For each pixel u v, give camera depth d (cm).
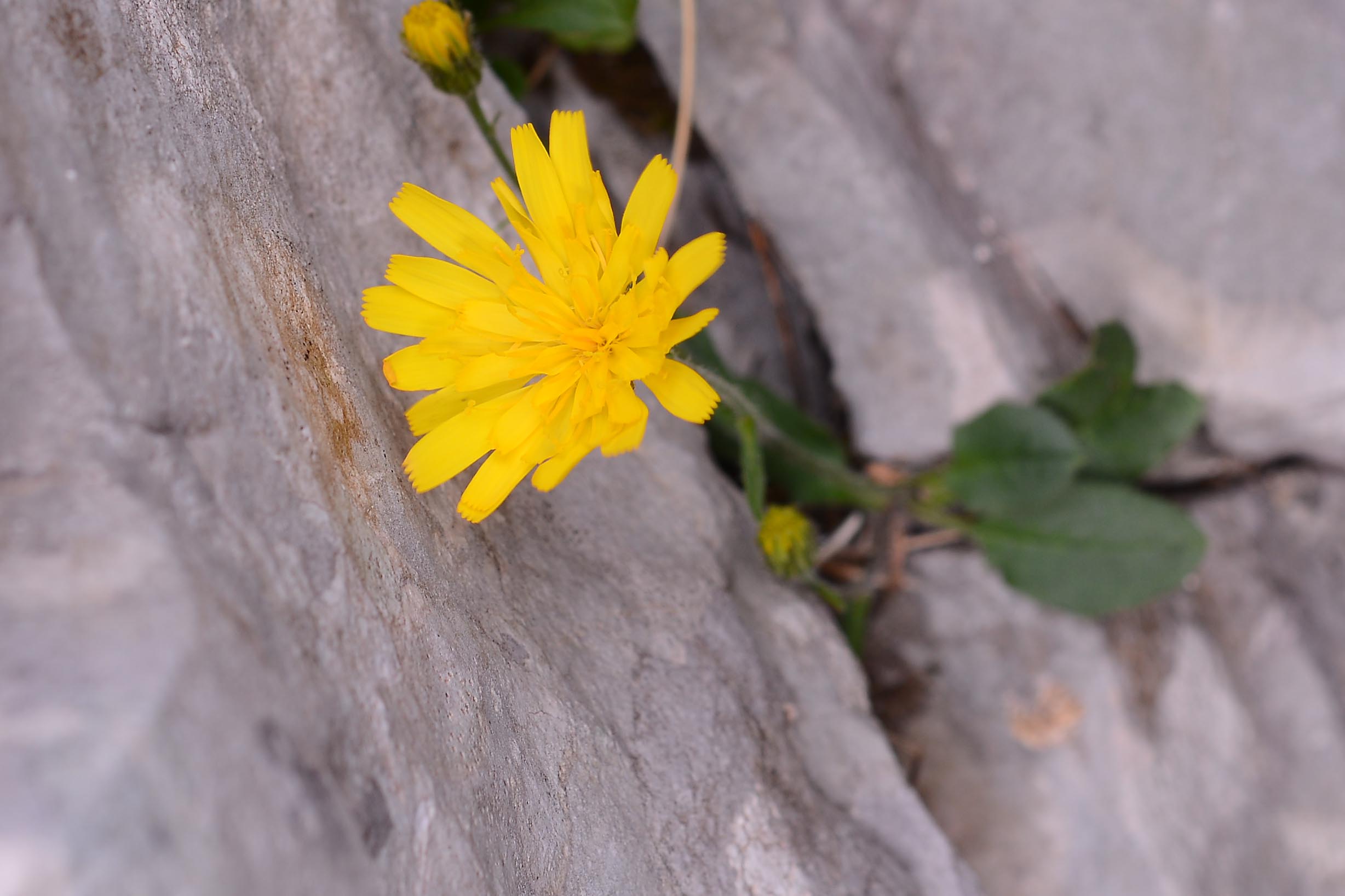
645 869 23
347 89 24
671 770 23
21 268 17
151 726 14
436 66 24
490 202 26
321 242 23
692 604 25
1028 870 28
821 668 26
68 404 17
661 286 22
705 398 23
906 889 25
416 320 23
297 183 23
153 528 16
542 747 22
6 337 17
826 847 24
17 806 13
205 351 20
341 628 20
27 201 18
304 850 16
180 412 19
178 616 15
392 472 22
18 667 14
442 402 23
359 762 19
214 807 15
